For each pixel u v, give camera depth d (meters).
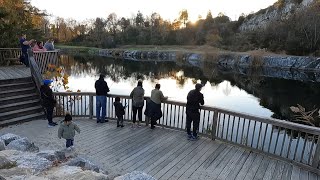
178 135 8.33
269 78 34.25
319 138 5.88
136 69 43.19
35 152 5.88
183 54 62.91
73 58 61.19
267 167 6.30
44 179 4.11
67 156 6.38
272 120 6.64
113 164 6.34
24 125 9.06
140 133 8.45
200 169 6.19
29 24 25.08
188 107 7.85
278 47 54.44
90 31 104.88
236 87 28.02
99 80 9.23
